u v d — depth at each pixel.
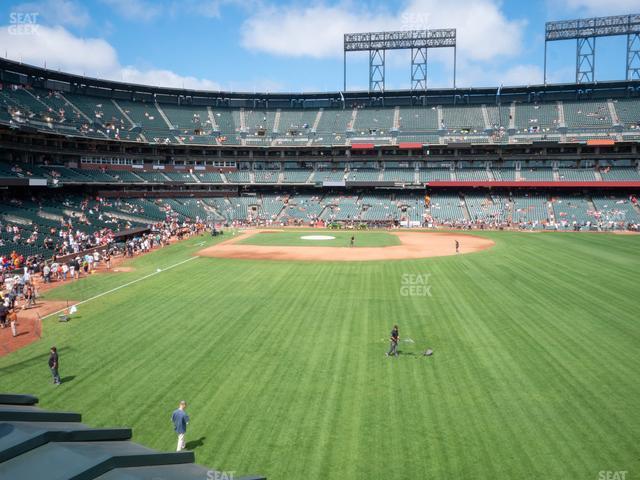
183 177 95.06
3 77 81.12
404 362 22.00
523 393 18.72
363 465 14.20
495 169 94.19
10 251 46.75
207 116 106.06
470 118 100.69
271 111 110.81
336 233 78.25
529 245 59.75
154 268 47.31
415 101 109.50
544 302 31.80
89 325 28.61
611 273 41.06
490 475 13.63
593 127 90.88
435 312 29.94
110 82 94.50
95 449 5.59
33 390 19.64
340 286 37.72
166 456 5.83
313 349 23.80
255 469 14.00
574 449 14.86
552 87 100.06
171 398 18.73
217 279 41.12
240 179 99.31
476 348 23.62
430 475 13.69
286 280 40.31
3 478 4.51
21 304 34.09
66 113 81.31
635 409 17.34
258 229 85.44
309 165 102.81
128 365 22.17
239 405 18.05
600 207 83.19
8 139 68.31
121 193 87.06
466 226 82.81
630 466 13.95
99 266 48.97
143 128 93.38
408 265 46.81
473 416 17.02
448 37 102.00
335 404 18.05
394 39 104.25
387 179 95.38
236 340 25.28
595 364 21.44
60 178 71.81
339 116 107.38
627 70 96.69
